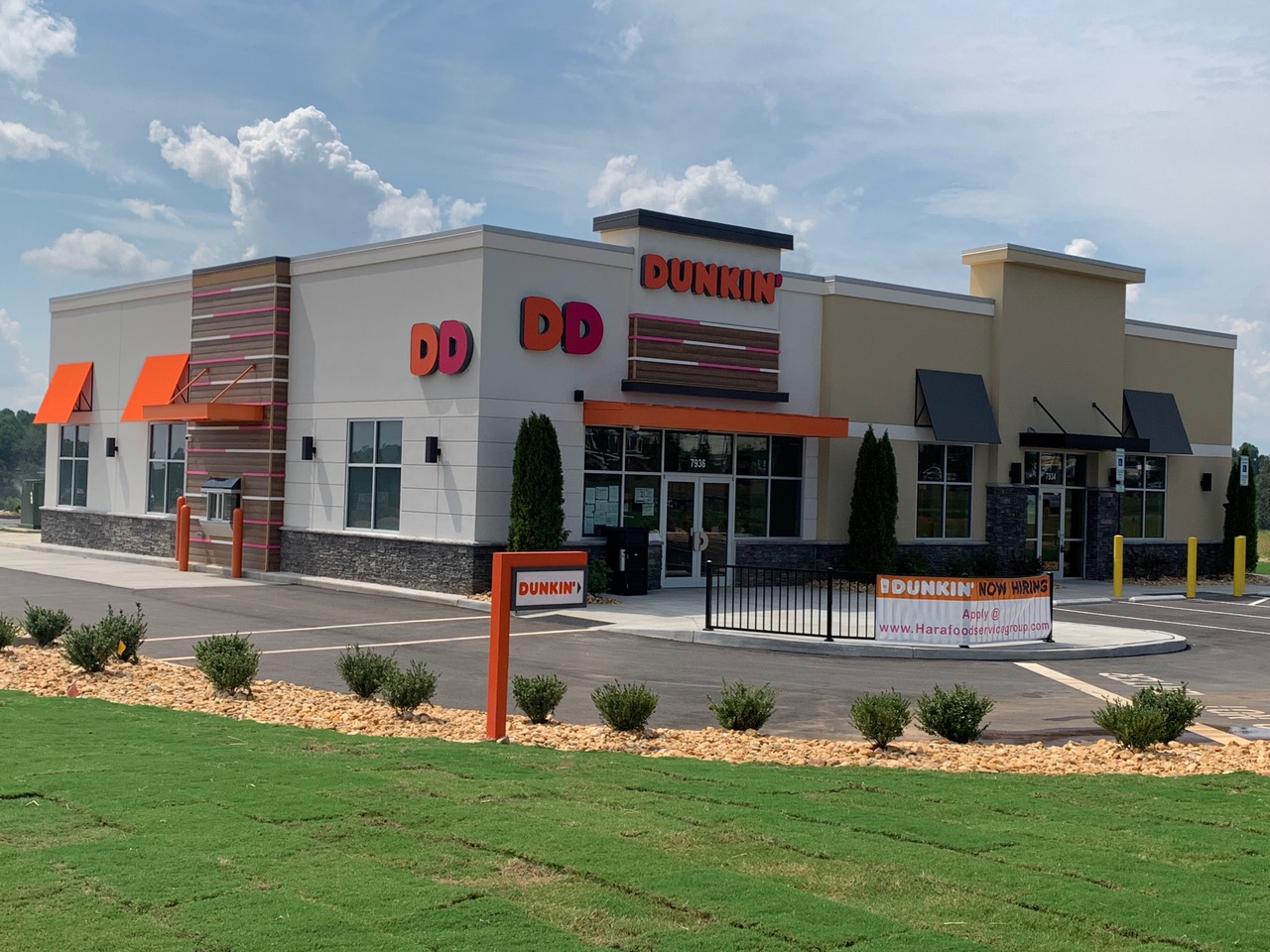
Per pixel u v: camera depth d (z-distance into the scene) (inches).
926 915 266.2
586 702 573.6
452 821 329.7
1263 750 485.4
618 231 1060.5
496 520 970.7
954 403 1201.4
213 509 1202.6
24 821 318.3
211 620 843.4
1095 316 1304.1
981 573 1202.6
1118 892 283.3
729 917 259.6
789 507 1137.4
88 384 1425.9
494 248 965.2
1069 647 781.9
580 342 1005.2
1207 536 1428.4
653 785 384.5
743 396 1077.1
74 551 1398.9
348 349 1084.5
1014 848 319.9
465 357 965.2
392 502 1043.3
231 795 349.7
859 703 488.1
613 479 1028.5
